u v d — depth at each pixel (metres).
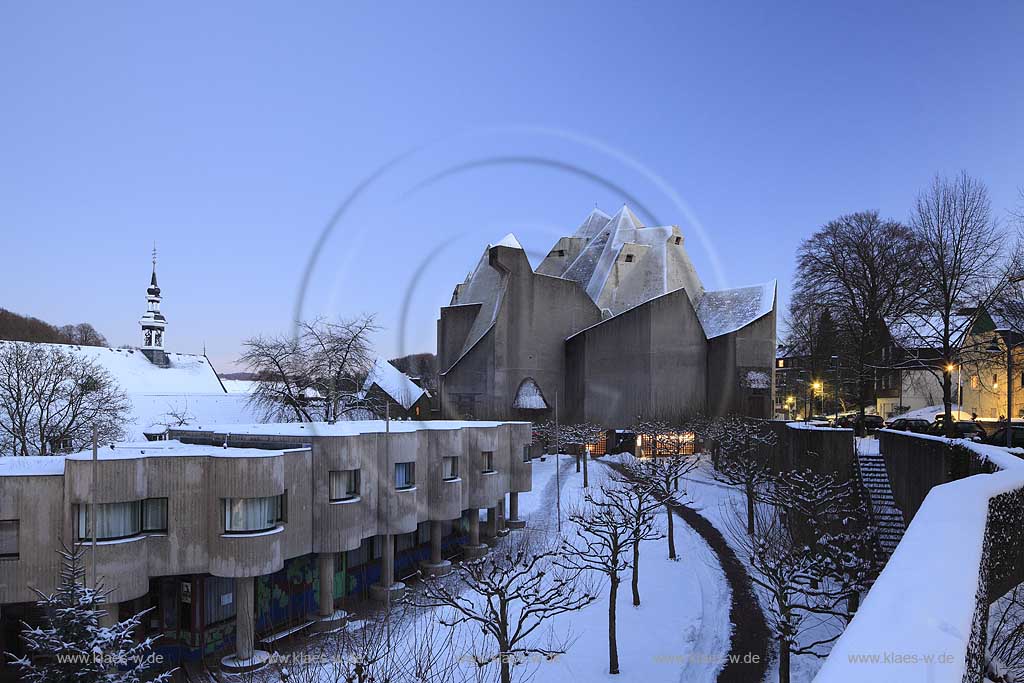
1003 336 31.36
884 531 22.55
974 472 15.19
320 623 21.98
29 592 18.16
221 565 19.56
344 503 22.80
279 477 20.38
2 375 44.66
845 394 62.66
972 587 3.79
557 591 20.05
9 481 18.22
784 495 24.98
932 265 36.06
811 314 57.22
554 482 44.69
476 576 21.28
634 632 21.53
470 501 31.31
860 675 2.56
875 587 3.86
